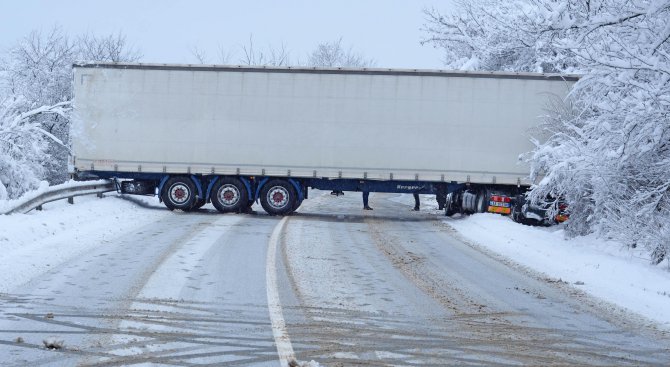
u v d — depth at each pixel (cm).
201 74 2625
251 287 1204
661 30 1503
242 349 808
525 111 2572
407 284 1305
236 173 2623
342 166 2605
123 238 1756
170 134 2638
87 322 919
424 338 896
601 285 1387
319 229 2211
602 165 1725
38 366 723
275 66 2603
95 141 2658
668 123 1535
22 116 2664
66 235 1731
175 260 1450
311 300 1115
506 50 3547
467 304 1142
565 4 1438
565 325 1020
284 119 2609
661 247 1617
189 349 801
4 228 1617
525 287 1337
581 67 1792
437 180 2595
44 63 3700
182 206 2678
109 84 2655
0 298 1054
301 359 773
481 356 818
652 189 1650
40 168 2917
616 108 1636
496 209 2614
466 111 2586
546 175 2322
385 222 2586
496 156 2584
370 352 814
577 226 2164
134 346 806
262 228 2159
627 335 974
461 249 1872
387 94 2591
